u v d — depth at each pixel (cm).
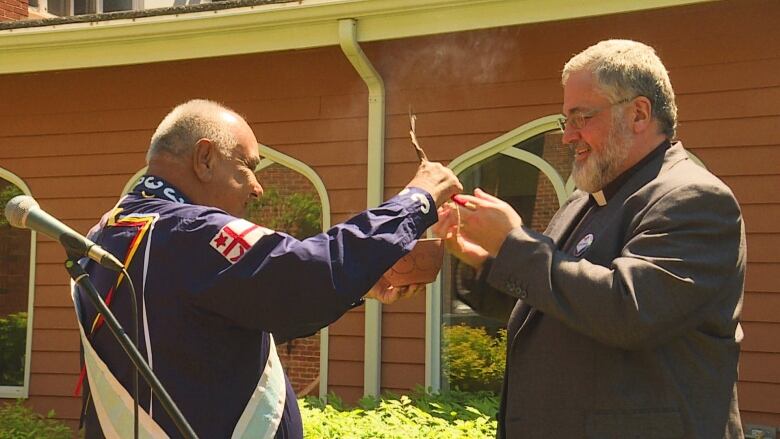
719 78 594
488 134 662
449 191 229
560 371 220
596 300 202
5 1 1055
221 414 216
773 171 578
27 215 208
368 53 695
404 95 687
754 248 579
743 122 587
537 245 214
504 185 666
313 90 718
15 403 797
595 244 221
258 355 224
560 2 611
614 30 626
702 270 204
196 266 214
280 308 209
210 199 234
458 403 632
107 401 221
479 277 264
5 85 812
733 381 217
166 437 214
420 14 650
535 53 650
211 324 215
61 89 795
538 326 226
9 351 825
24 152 805
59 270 800
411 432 467
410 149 683
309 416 495
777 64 580
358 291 210
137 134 772
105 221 236
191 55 725
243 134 239
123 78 775
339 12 666
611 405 212
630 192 222
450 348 678
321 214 720
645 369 211
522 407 226
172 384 215
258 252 211
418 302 680
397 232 216
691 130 600
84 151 788
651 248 205
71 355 792
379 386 683
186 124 234
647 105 223
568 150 645
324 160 712
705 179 213
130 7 1269
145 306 217
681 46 605
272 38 698
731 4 591
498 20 631
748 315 578
